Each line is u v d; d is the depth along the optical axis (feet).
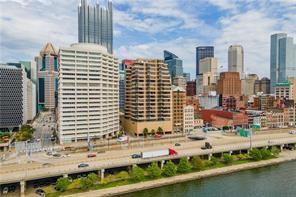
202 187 521.24
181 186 525.34
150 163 622.95
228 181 554.46
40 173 504.84
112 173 579.89
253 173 606.55
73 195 466.70
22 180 476.13
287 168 645.92
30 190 491.72
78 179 522.47
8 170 525.34
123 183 521.65
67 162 583.99
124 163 572.92
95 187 500.33
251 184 537.24
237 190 506.89
